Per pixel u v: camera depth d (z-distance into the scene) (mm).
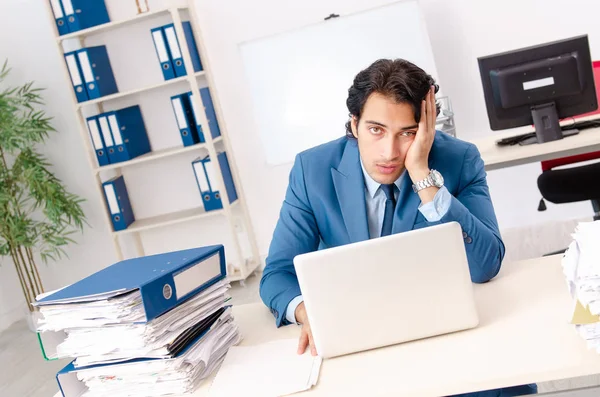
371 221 1868
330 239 1916
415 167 1710
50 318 1534
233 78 4777
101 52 4695
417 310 1483
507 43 4492
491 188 4723
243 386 1463
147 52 4777
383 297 1474
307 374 1449
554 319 1471
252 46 4387
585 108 3389
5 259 4992
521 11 4438
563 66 3332
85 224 5086
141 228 4738
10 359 4211
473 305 1496
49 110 4914
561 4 4395
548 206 4695
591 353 1300
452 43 4535
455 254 1472
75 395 1564
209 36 4734
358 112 1692
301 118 4414
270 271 1869
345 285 1464
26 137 4633
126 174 5000
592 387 1388
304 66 4352
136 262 1755
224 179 4668
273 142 4492
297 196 1929
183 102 4555
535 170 4652
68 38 4676
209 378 1557
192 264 1606
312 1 4602
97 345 1513
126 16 4754
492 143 3717
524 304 1582
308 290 1468
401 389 1317
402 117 1646
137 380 1521
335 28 4293
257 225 4988
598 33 4398
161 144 4938
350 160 1868
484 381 1289
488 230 1724
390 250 1458
